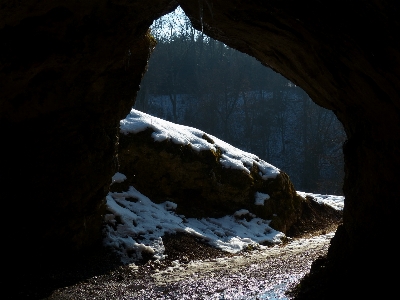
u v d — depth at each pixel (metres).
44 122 7.84
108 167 9.38
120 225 10.91
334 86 5.48
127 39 7.12
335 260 6.00
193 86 48.38
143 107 43.28
